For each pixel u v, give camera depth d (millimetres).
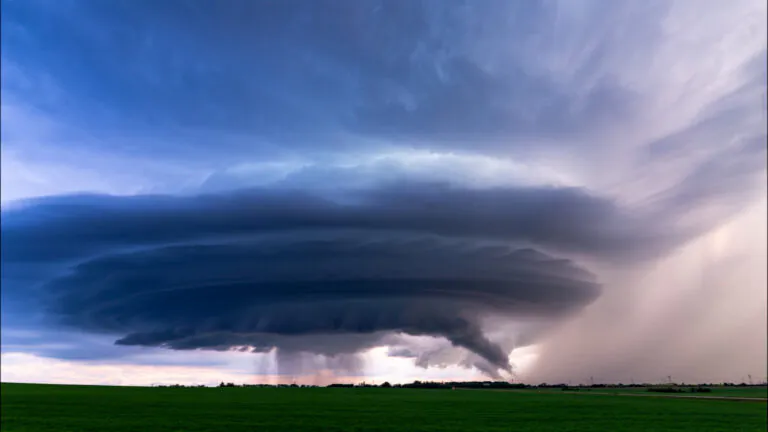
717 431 56250
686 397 127875
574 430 56844
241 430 54969
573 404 99500
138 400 98562
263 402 98562
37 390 128000
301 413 75688
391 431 55562
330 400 107750
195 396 115875
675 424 63188
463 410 83938
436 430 56469
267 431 54531
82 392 121812
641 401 108750
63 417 67000
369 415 73812
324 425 60469
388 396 128875
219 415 71188
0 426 57312
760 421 66625
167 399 102438
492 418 70438
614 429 57812
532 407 91375
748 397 126938
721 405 95188
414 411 81562
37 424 59219
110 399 100375
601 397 127562
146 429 55094
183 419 65562
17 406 83125
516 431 56031
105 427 56625
